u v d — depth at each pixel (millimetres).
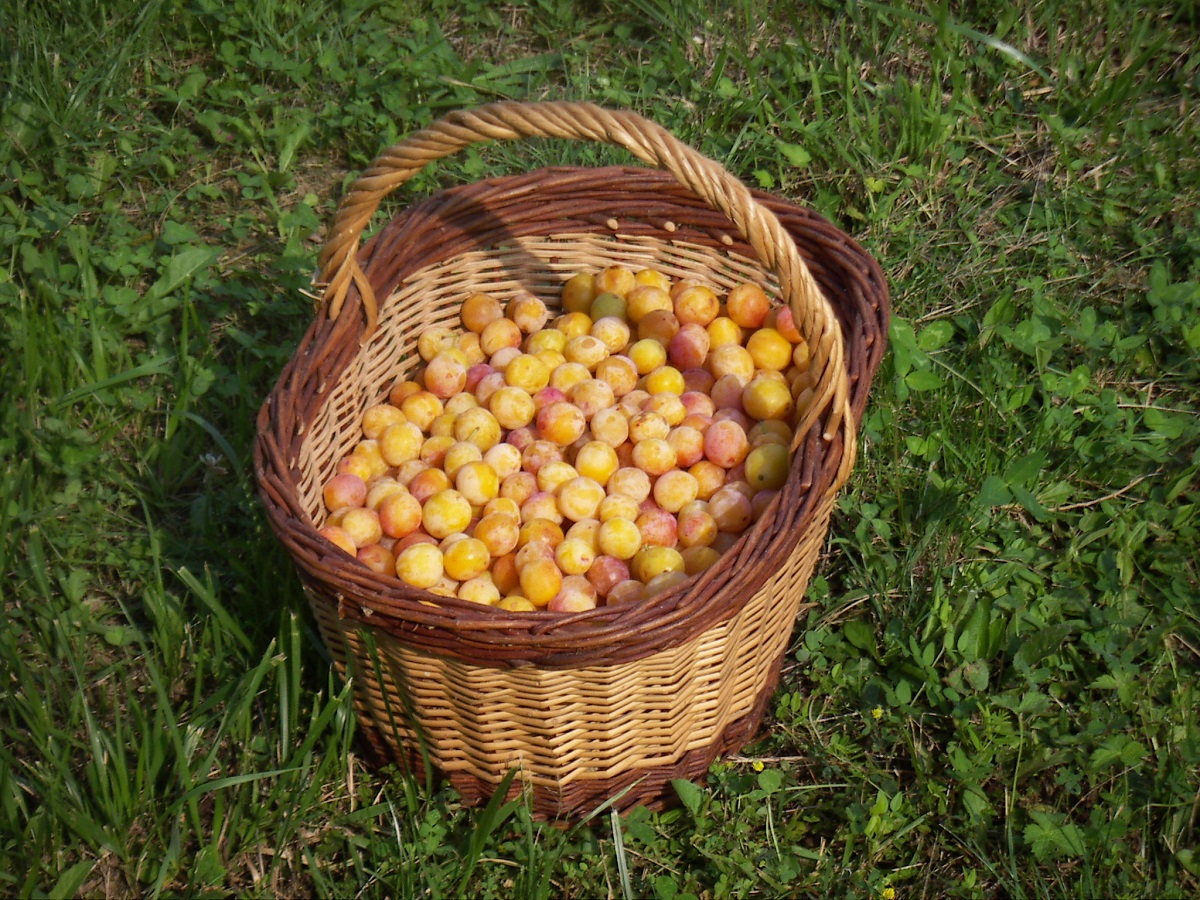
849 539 981
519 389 995
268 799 841
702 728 837
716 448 946
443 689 795
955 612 922
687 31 1284
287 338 1108
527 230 1039
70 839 845
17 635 938
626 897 812
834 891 824
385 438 973
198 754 884
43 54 1230
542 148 1223
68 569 977
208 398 1065
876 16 1258
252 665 905
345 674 841
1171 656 912
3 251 1139
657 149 769
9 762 843
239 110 1266
